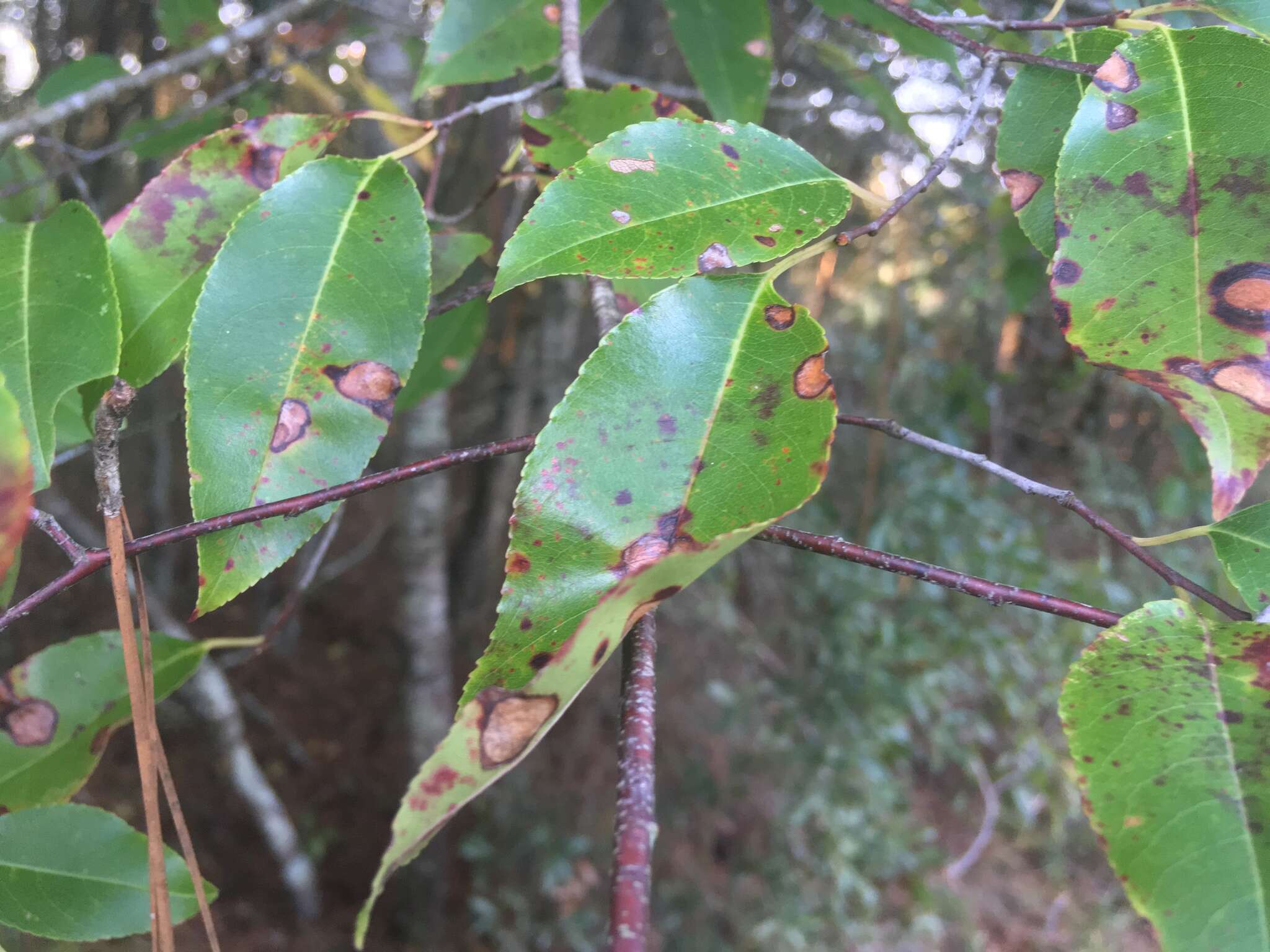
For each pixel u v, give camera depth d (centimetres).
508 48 28
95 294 16
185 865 20
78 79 37
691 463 14
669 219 16
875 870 88
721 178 16
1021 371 87
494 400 106
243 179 20
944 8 30
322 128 20
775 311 15
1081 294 15
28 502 12
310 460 17
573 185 16
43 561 108
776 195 16
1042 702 92
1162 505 77
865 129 65
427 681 86
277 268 18
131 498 110
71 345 16
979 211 71
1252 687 13
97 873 19
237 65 53
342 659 125
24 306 16
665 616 93
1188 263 15
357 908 100
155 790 15
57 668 22
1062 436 88
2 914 18
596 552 14
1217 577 79
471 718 12
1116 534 15
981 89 18
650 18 66
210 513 16
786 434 15
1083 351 15
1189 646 13
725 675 96
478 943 95
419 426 79
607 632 12
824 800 87
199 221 19
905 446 93
